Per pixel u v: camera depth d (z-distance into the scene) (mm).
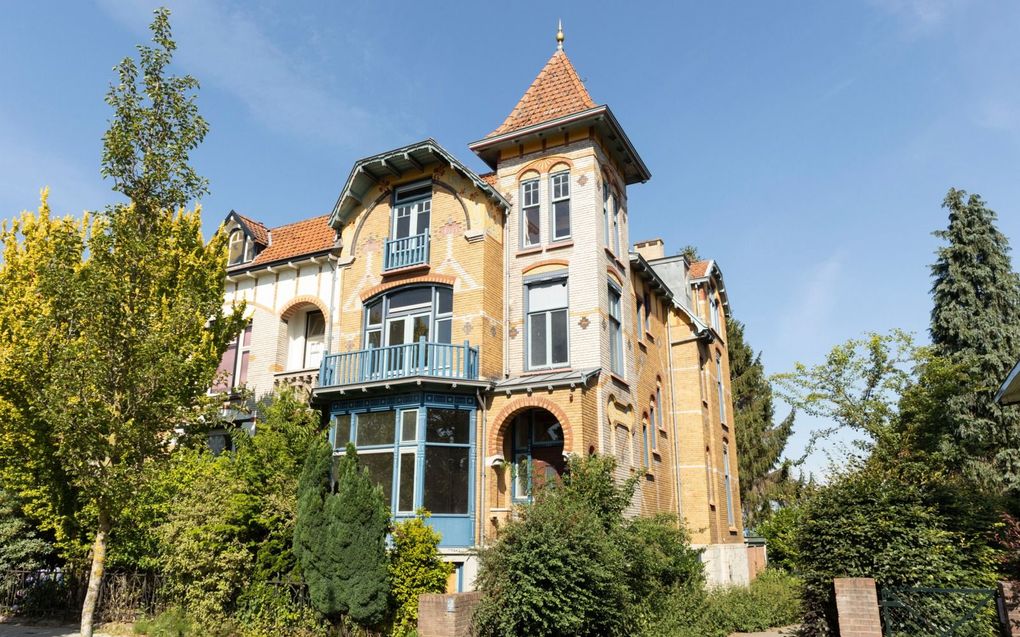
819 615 11453
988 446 22984
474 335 17062
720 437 25594
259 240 22969
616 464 15070
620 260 19484
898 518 11109
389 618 12602
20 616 14977
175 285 10914
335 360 18141
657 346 22547
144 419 9344
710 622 14992
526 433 17000
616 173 20328
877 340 22500
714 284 28562
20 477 14812
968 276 26141
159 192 10031
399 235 19188
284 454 14398
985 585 10305
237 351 21734
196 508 12930
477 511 15820
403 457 15977
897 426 21000
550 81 20375
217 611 12430
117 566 14773
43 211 15711
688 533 17828
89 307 8969
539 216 18562
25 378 10797
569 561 11352
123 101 9781
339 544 12133
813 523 11758
